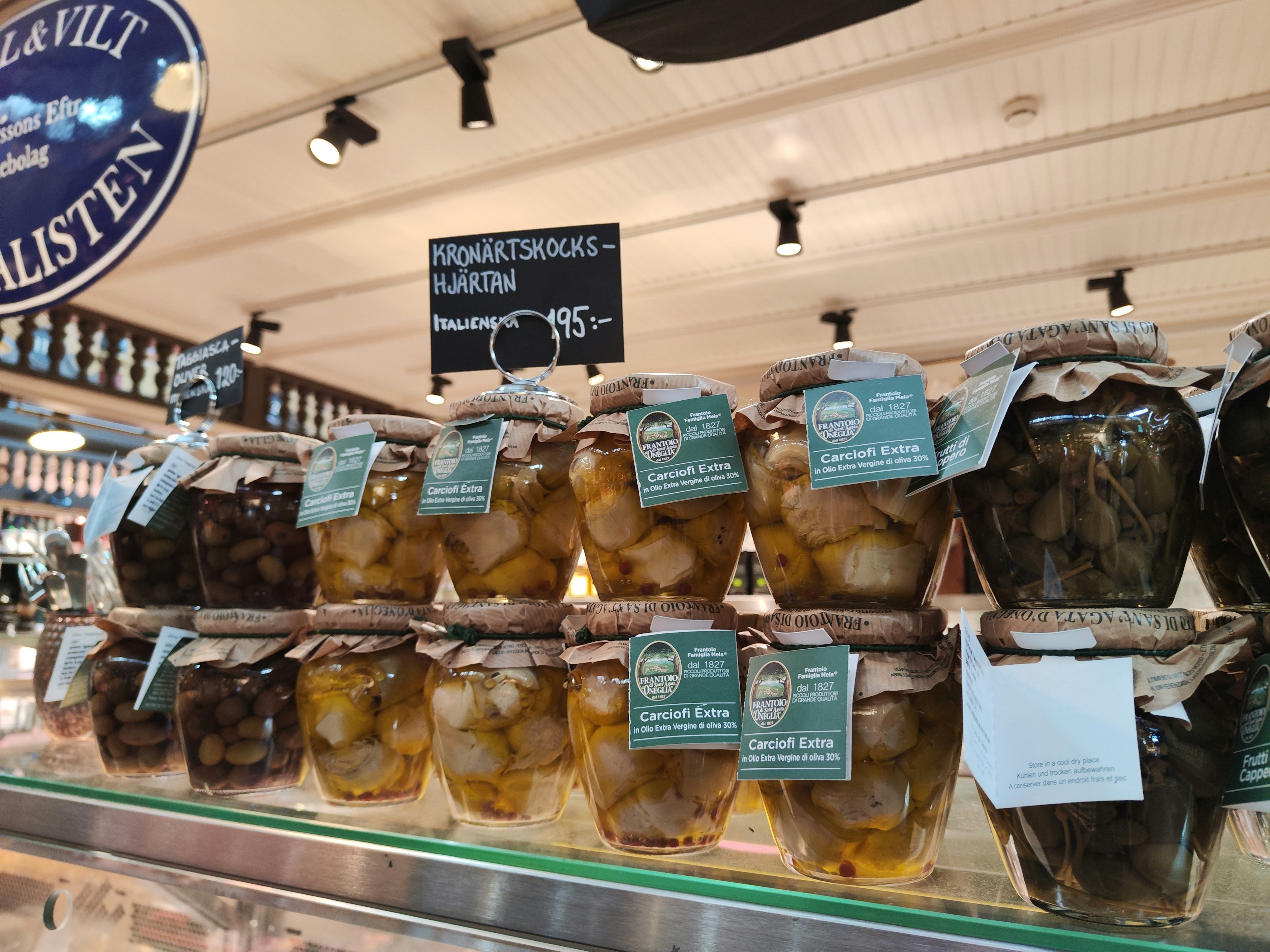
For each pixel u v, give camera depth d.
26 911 1.10
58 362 5.52
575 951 0.70
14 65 1.46
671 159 4.19
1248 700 0.60
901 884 0.69
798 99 3.65
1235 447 0.64
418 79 3.66
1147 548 0.64
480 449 0.96
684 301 5.89
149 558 1.27
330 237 4.98
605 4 1.64
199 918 0.96
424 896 0.78
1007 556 0.68
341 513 1.03
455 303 1.21
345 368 7.33
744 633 0.89
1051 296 5.76
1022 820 0.62
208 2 3.21
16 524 4.53
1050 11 3.16
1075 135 3.96
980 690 0.64
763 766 0.70
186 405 1.51
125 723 1.20
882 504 0.73
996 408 0.65
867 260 5.20
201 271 5.42
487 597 0.97
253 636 1.11
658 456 0.84
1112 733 0.59
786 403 0.76
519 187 4.43
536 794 0.90
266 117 3.90
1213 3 3.07
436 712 0.91
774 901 0.65
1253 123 3.83
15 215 1.40
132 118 1.33
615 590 0.88
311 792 1.11
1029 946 0.57
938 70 3.43
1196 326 6.14
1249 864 0.74
